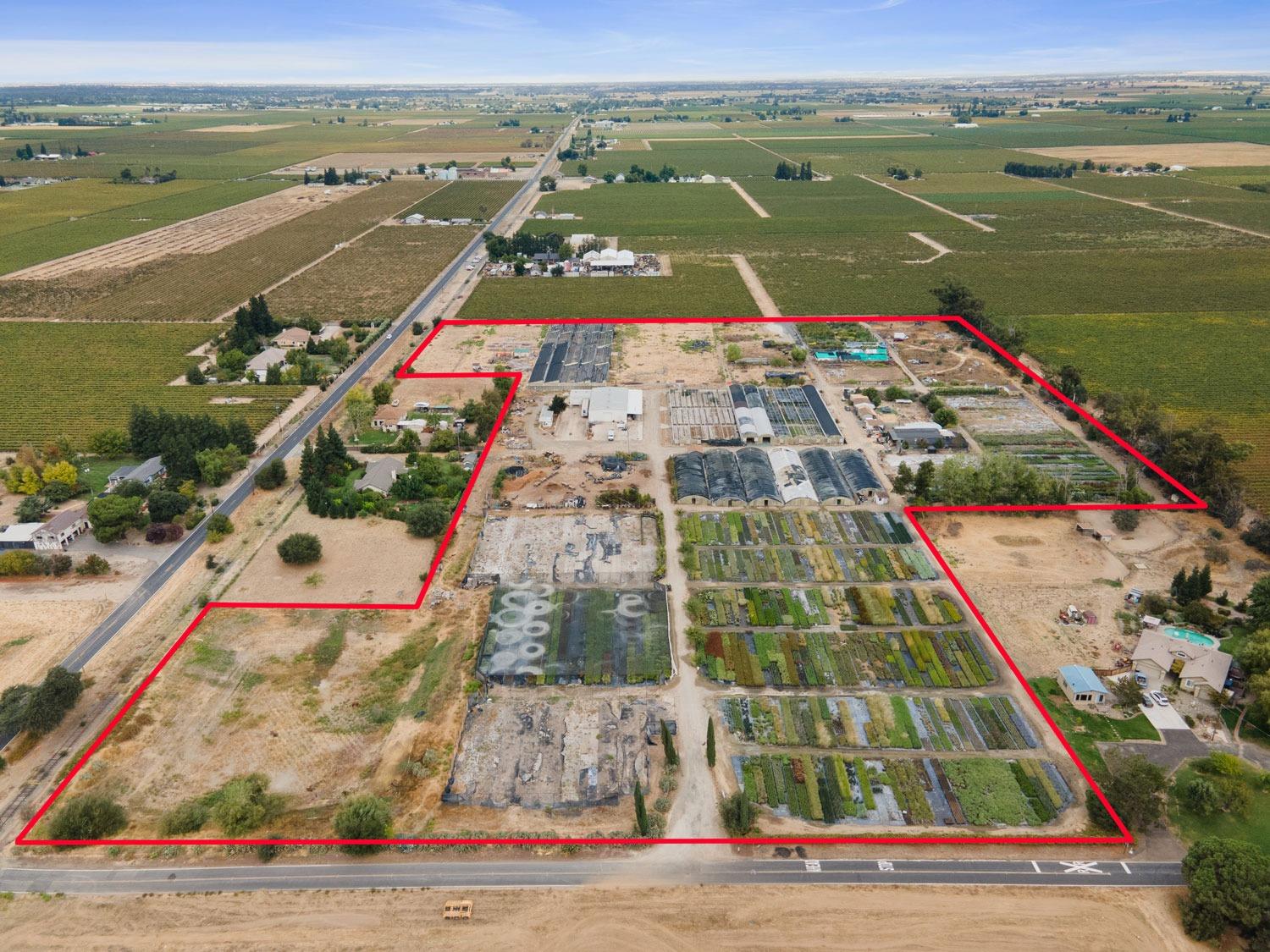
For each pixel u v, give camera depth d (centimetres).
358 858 7188
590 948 6469
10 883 6975
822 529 11969
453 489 13000
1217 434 12781
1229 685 8944
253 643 9775
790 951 6431
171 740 8431
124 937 6556
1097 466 13688
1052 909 6744
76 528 11894
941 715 8700
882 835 7375
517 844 7294
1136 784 7256
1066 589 10675
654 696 8944
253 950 6469
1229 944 6494
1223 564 11006
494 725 8575
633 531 11812
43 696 8281
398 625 10094
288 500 12950
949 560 11281
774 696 8969
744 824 7325
